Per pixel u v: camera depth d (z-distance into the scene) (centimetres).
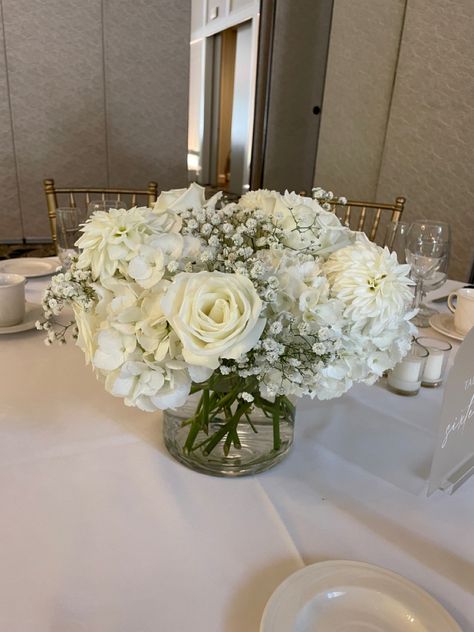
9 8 351
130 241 54
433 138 312
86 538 58
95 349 55
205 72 766
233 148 673
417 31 310
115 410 83
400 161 334
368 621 48
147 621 49
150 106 404
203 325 47
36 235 408
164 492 65
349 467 73
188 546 57
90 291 57
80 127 392
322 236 61
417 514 64
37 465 69
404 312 61
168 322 50
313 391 59
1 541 57
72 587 52
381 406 89
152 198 209
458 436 62
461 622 49
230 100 782
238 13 602
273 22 433
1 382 89
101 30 374
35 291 132
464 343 56
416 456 76
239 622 49
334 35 376
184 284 48
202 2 724
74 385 90
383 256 58
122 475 68
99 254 55
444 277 137
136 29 382
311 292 52
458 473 65
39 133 384
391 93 338
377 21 338
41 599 50
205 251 53
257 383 60
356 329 56
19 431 76
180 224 59
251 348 50
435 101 307
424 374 96
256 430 68
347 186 384
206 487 67
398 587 51
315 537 60
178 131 417
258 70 462
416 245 132
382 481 70
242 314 48
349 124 374
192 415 68
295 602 48
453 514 64
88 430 77
